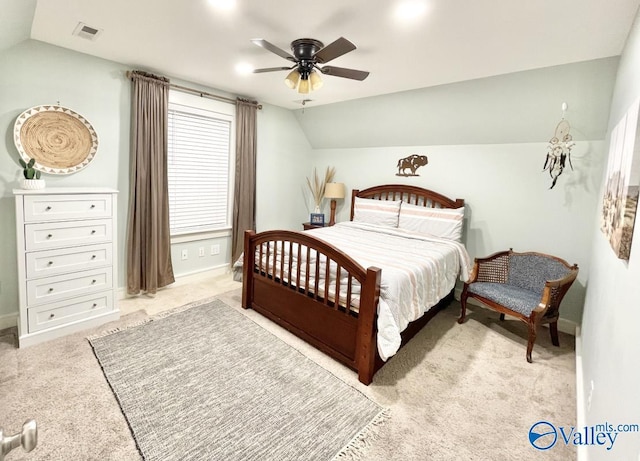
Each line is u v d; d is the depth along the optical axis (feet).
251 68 9.91
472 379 7.36
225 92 12.82
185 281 12.78
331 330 7.84
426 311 8.96
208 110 12.42
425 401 6.55
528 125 10.03
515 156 10.77
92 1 6.20
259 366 7.44
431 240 11.04
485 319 10.64
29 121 8.48
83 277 8.61
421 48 7.61
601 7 5.53
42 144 8.73
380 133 13.70
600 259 6.75
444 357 8.25
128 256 10.71
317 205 16.69
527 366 7.96
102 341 8.17
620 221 4.46
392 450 5.35
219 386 6.70
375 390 6.82
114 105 9.94
